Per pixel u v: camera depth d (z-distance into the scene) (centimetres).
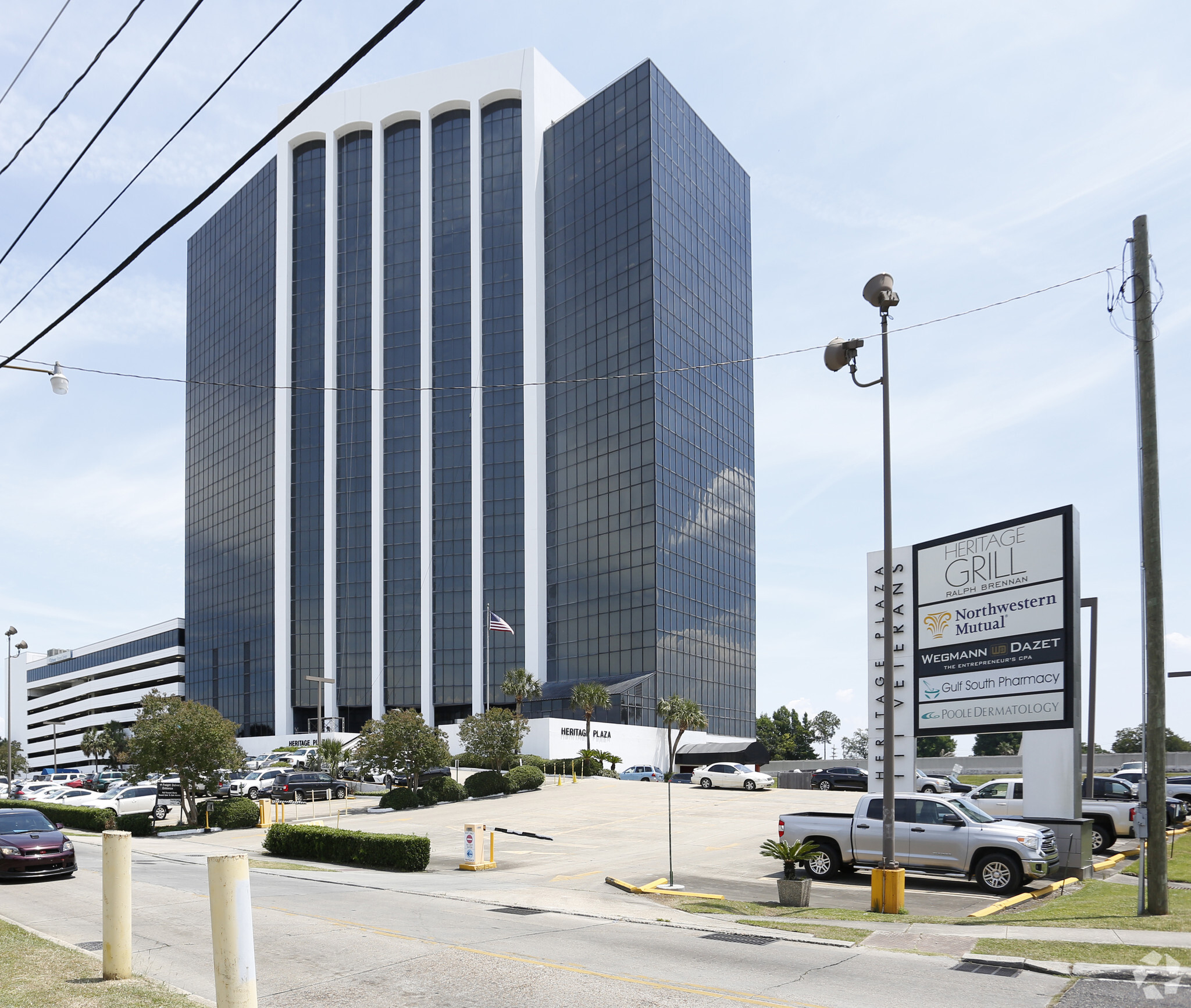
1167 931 1412
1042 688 2523
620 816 3816
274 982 1093
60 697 16812
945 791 4066
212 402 12962
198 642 12656
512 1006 982
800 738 12662
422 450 10531
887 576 1781
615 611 8956
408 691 10056
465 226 10944
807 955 1266
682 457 9300
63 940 1360
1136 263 1703
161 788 4388
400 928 1463
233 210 12912
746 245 11288
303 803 5041
